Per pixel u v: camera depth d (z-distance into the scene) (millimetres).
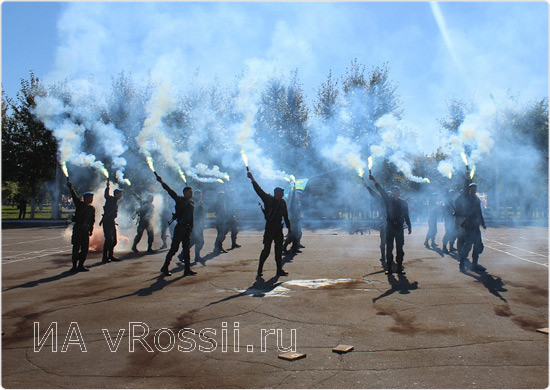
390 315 6258
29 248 14742
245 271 9805
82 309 6633
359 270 9820
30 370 4492
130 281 8727
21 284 8477
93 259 11750
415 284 8297
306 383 4129
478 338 5293
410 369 4422
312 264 10688
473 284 8289
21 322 6023
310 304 6863
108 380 4250
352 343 5152
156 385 4133
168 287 8148
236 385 4113
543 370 4391
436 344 5098
